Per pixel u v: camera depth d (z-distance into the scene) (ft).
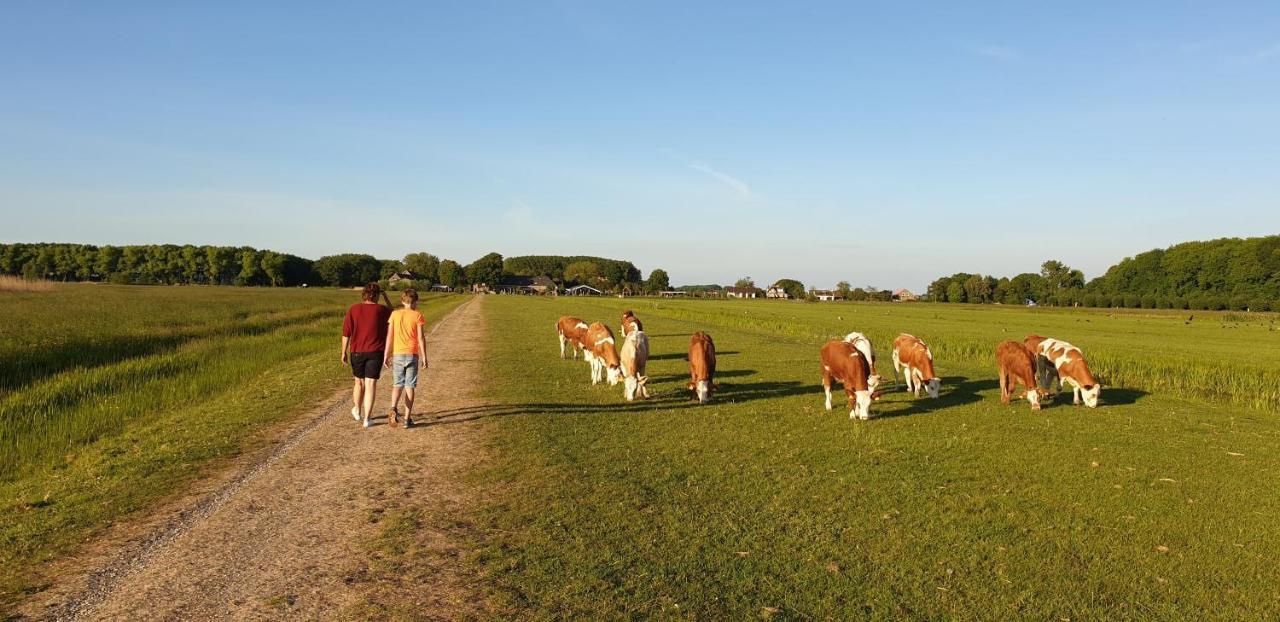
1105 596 17.22
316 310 138.72
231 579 17.34
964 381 54.29
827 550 19.67
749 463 28.35
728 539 20.30
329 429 34.22
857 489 25.11
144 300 151.33
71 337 66.08
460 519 21.72
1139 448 31.94
